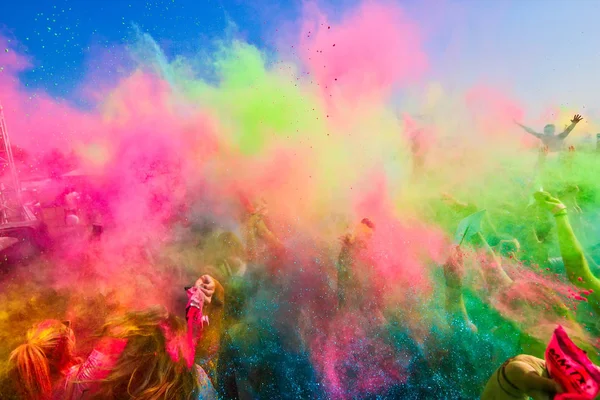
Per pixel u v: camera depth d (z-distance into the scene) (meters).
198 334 2.04
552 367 1.42
